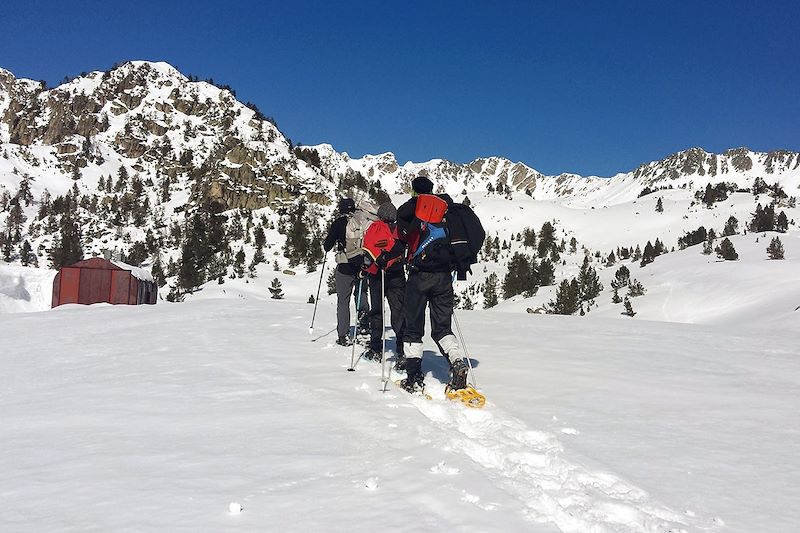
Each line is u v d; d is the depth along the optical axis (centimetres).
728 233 15862
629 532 260
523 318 1223
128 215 18500
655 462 353
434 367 640
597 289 10500
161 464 324
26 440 376
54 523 249
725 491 310
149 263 13912
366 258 643
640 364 686
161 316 1123
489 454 357
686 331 1030
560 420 440
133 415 434
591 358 714
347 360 663
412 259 524
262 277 11975
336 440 367
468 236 524
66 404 473
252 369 607
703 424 440
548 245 17875
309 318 1082
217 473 309
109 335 896
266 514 257
